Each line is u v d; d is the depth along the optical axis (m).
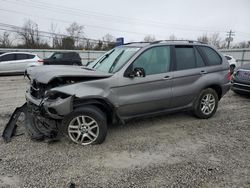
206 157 3.52
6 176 2.96
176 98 4.66
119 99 4.00
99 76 3.87
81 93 3.65
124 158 3.47
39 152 3.57
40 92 3.85
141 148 3.79
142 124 4.87
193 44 5.05
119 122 4.21
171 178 2.97
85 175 3.02
